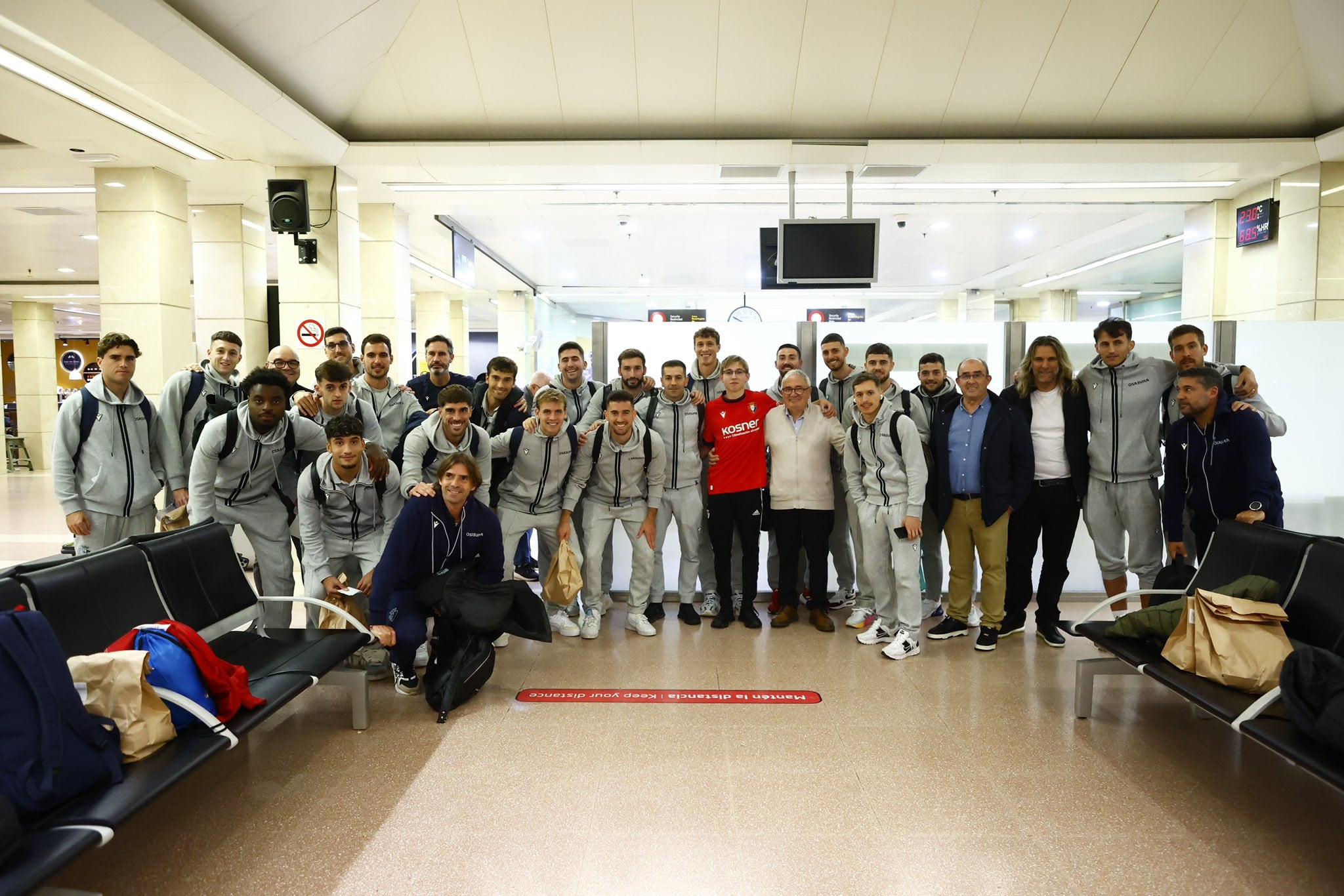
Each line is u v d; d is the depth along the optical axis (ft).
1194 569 11.07
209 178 24.09
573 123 21.63
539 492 13.37
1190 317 28.91
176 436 12.80
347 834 7.32
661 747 9.27
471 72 20.16
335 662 9.30
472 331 77.30
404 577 10.74
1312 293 23.45
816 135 21.85
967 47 19.53
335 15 17.08
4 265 44.39
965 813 7.71
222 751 6.81
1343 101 21.01
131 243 22.97
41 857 4.93
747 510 14.30
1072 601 16.63
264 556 11.88
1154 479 12.92
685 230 34.71
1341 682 6.64
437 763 8.86
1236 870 6.75
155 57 14.82
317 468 11.12
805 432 14.14
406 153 22.07
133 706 6.44
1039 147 21.99
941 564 16.47
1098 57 19.93
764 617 15.43
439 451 12.13
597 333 17.33
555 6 18.44
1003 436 12.79
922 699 10.85
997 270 46.19
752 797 8.04
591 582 14.11
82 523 11.57
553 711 10.42
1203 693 7.93
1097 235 35.32
